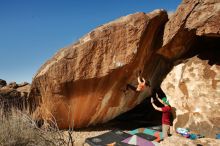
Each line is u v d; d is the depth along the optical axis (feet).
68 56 26.21
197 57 26.89
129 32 25.53
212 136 23.43
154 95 34.09
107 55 25.90
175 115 26.86
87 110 27.94
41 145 17.26
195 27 23.48
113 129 28.48
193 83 25.96
